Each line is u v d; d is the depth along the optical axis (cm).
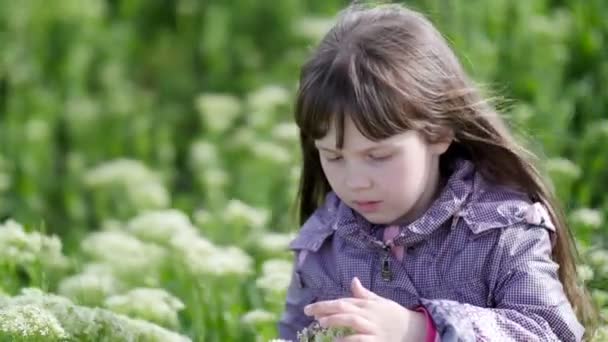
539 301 356
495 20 773
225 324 493
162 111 927
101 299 485
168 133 881
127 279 534
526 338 346
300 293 400
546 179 396
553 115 679
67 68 946
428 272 369
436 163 374
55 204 812
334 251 387
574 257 398
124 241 548
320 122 352
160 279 546
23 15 976
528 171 384
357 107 346
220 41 941
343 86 349
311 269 392
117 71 957
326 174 362
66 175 847
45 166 834
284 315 407
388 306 339
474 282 365
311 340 354
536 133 642
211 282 500
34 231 485
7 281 482
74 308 388
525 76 744
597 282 455
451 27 753
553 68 744
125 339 384
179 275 523
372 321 335
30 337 363
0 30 973
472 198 372
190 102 939
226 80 933
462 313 340
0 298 394
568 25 781
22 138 844
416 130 355
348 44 359
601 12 785
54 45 965
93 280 487
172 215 571
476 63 728
